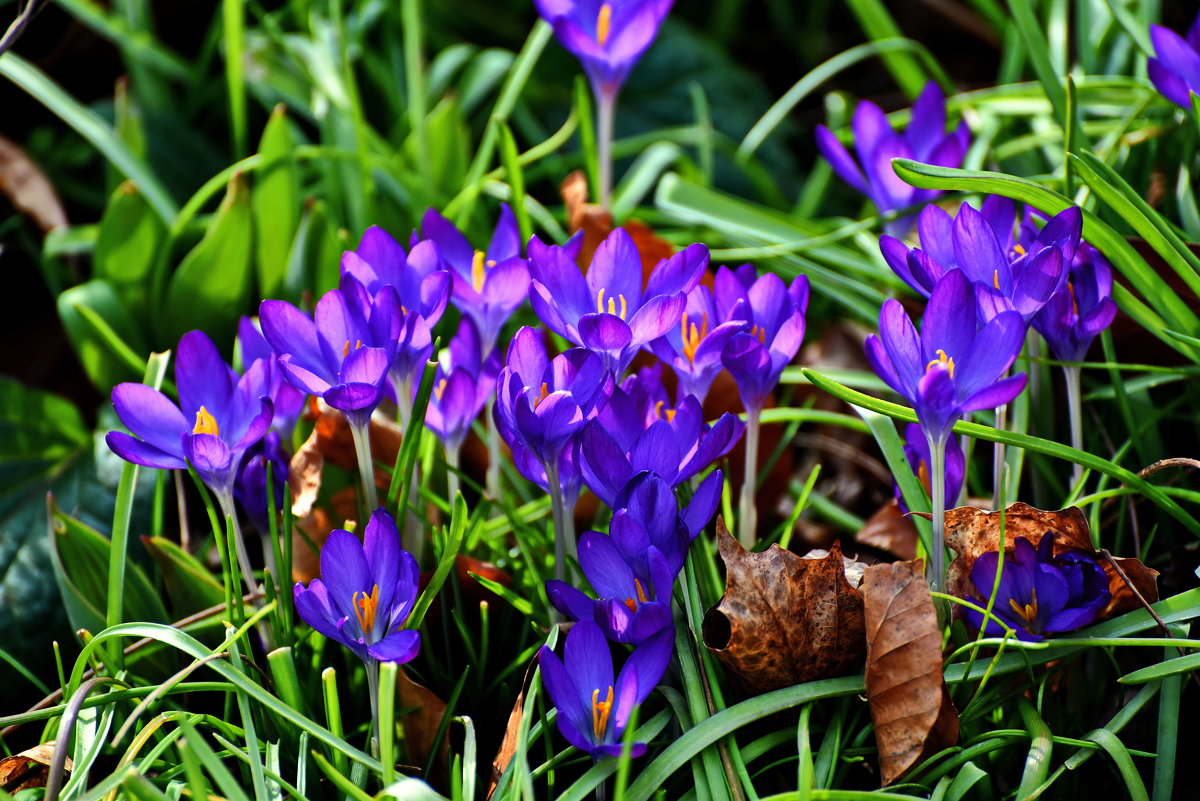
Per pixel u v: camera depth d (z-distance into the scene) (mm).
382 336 1608
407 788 1572
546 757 1628
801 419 1706
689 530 1601
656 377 1654
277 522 1676
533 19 2717
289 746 1630
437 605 1681
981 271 1615
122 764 1589
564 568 1636
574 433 1604
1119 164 1818
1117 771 1643
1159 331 1688
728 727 1599
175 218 1868
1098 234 1670
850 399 1617
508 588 1678
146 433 1618
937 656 1599
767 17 3053
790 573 1614
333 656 1671
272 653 1615
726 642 1638
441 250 1686
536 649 1653
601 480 1602
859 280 1852
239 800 1559
